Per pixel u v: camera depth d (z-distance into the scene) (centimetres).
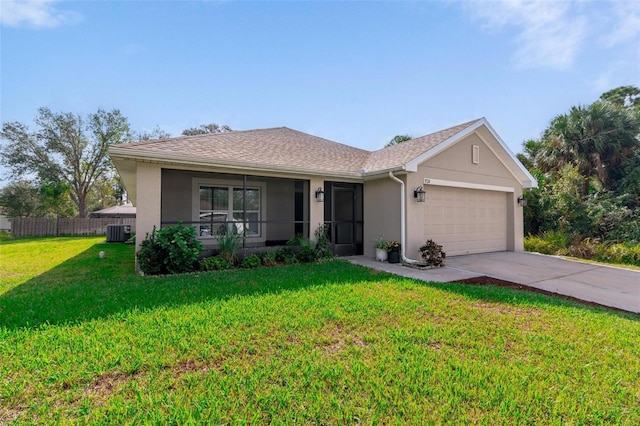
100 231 2734
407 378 311
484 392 292
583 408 273
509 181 1381
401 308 524
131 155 801
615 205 1557
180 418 249
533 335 427
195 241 866
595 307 592
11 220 2436
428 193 1130
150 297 570
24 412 258
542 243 1427
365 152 1580
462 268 976
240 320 453
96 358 339
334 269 884
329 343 391
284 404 269
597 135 1727
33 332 403
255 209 1288
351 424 248
